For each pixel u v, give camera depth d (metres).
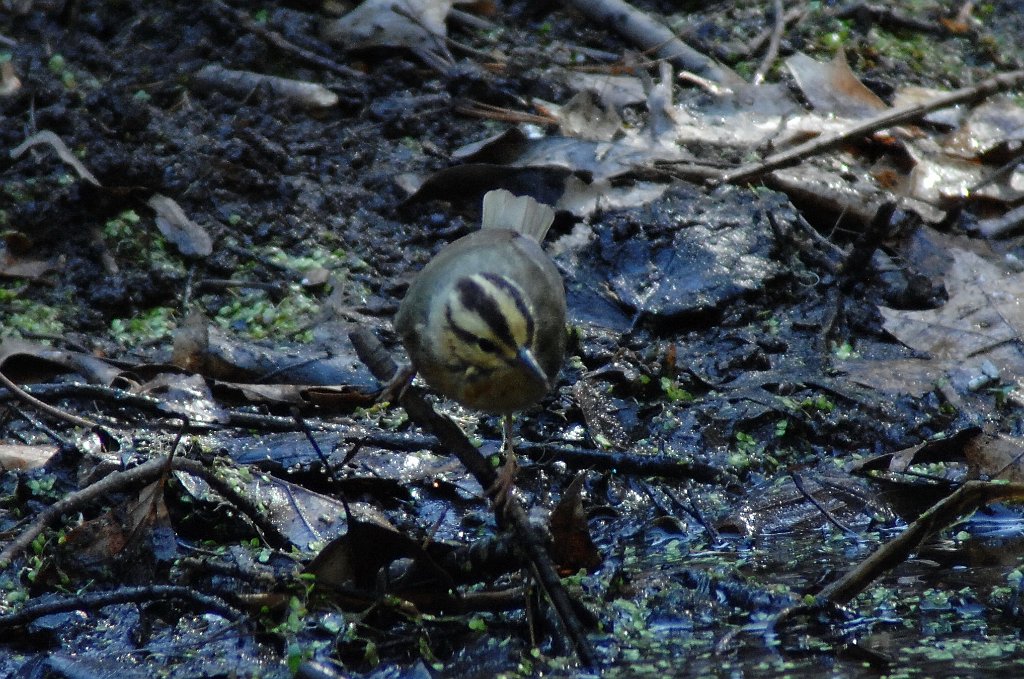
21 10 14.36
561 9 16.06
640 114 14.58
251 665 7.68
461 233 12.88
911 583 8.96
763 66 15.42
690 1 16.62
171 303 11.84
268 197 12.83
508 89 14.65
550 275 9.23
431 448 10.04
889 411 11.05
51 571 8.45
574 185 13.23
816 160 14.21
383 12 15.01
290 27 14.84
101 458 9.50
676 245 12.59
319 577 8.12
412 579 8.24
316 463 9.77
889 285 12.72
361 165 13.47
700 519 9.84
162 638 7.96
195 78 13.84
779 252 12.70
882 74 15.86
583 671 7.73
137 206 12.45
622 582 8.77
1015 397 11.27
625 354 11.45
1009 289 12.34
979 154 14.63
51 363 10.74
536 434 10.69
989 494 8.26
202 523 9.18
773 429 10.82
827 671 7.72
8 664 7.70
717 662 7.87
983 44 16.45
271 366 10.90
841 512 10.03
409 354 9.12
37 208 12.02
